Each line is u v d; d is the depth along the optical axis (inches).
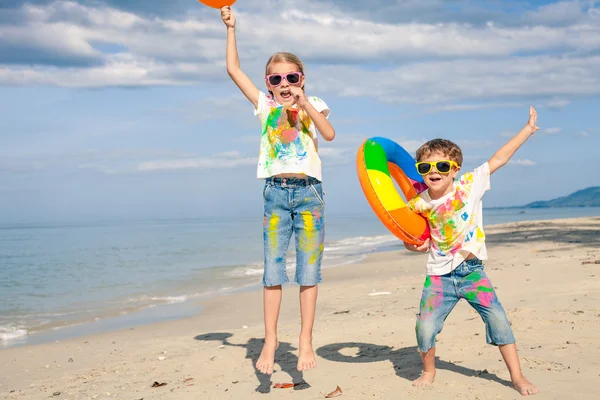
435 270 145.0
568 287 275.1
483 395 132.6
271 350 145.3
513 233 873.5
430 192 148.0
